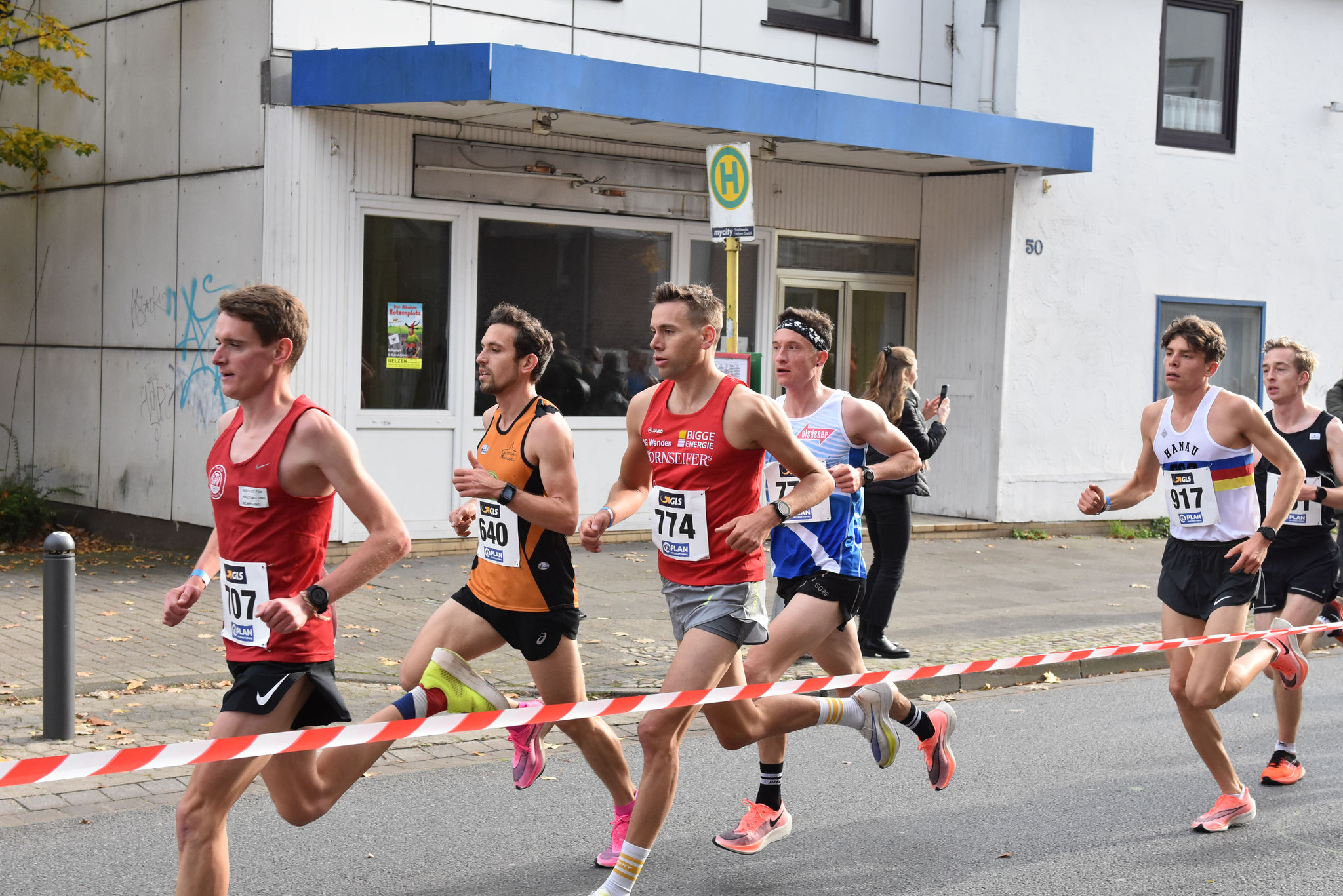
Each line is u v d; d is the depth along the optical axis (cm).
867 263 2222
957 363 2225
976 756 989
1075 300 2233
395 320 1762
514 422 700
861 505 778
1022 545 2111
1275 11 2412
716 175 1302
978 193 2191
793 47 2077
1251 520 810
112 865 712
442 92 1561
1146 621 1508
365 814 816
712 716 687
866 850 769
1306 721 1116
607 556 1812
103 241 1955
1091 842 791
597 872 720
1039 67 2172
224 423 553
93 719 973
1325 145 2486
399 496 1767
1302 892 711
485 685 657
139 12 1867
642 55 1941
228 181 1727
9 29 1873
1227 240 2391
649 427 681
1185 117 2350
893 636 1382
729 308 1312
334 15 1703
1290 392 971
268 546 533
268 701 530
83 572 1631
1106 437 2277
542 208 1861
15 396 2141
